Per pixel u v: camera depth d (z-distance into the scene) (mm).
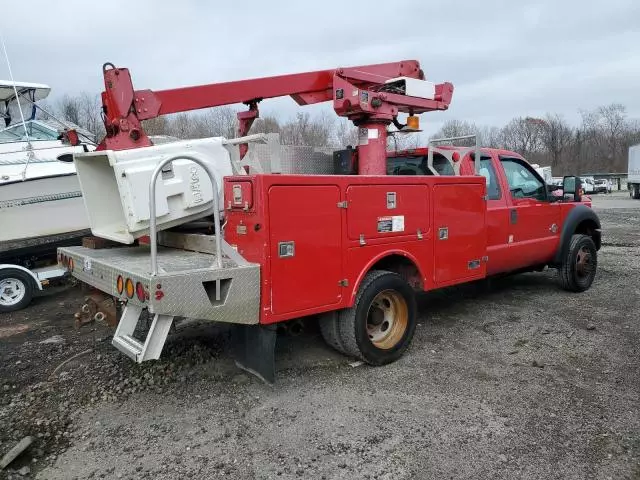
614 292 6949
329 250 3902
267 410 3658
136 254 4363
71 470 2992
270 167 4797
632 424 3381
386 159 5762
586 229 7465
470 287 7375
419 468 2941
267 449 3160
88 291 4680
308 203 3736
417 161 5809
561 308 6207
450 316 5949
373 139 5352
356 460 3031
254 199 3531
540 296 6832
